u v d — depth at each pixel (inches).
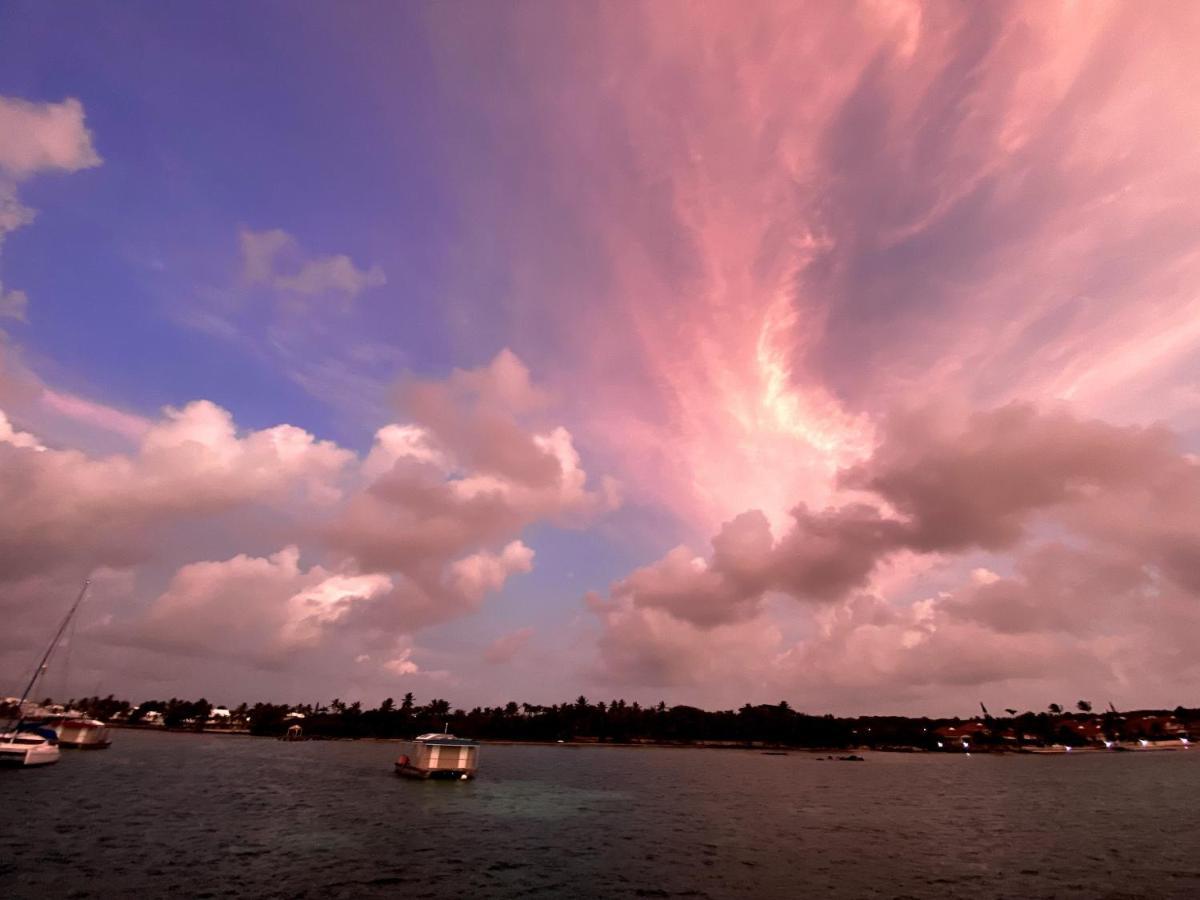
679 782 5315.0
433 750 4527.6
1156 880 1946.4
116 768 4160.9
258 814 2770.7
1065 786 5147.6
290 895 1594.5
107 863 1792.6
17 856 1800.0
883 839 2669.8
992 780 5861.2
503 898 1664.6
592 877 1909.4
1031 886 1878.7
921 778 6136.8
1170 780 5610.2
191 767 4707.2
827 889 1827.0
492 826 2765.7
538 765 7012.8
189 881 1665.8
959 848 2469.2
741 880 1913.1
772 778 5969.5
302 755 6801.2
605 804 3688.5
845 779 5944.9
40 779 3348.9
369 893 1647.4
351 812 2957.7
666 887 1819.6
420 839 2386.8
